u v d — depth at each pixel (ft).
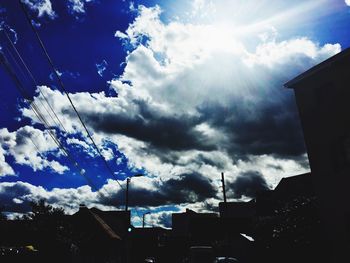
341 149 60.80
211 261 93.40
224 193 126.31
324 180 62.59
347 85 60.95
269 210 130.72
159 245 199.41
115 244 122.93
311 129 67.10
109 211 155.12
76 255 78.13
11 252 62.28
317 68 65.87
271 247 75.00
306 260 64.28
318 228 63.77
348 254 55.88
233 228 168.86
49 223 71.82
